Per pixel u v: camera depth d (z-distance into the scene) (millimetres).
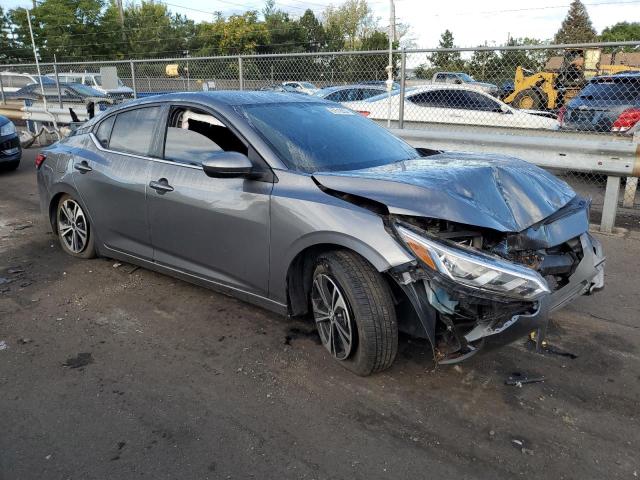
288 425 2725
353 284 2902
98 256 5004
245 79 10906
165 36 51781
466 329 2781
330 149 3609
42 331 3688
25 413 2805
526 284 2645
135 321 3836
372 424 2734
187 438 2627
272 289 3387
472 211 2781
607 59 10188
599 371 3219
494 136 6625
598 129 8555
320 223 3006
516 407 2873
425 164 3445
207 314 3939
